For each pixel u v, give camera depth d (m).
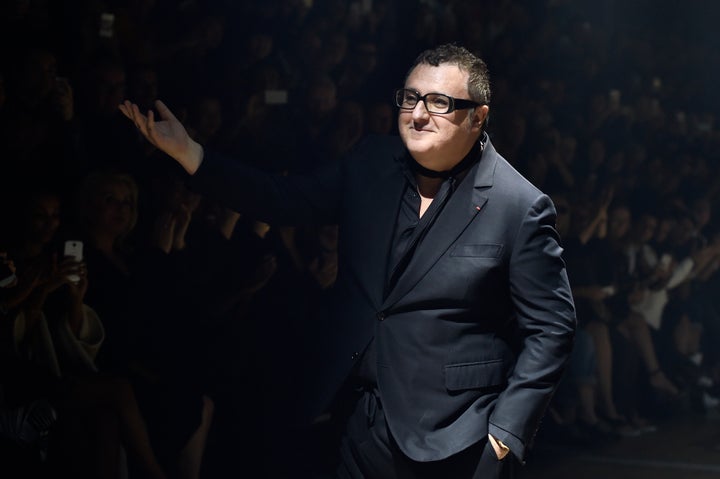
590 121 9.64
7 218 4.62
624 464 6.64
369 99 7.60
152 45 6.10
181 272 5.20
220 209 5.57
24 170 4.85
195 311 5.21
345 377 2.92
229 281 5.47
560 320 2.85
